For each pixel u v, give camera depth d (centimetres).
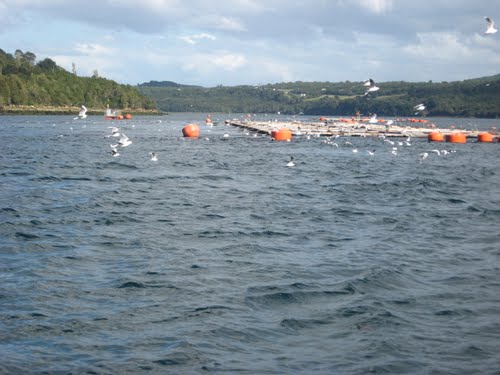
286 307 2111
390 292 2289
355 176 5875
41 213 3647
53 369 1628
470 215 3925
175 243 2995
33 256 2702
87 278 2392
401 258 2781
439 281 2442
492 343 1830
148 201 4181
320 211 3941
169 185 4981
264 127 14025
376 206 4191
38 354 1714
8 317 1969
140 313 2027
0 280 2345
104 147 8644
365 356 1731
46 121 18175
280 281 2392
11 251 2778
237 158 7369
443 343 1825
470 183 5603
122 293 2220
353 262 2694
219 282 2366
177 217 3650
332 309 2092
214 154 7850
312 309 2094
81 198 4206
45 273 2447
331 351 1762
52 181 5062
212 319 1980
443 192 4969
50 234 3119
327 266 2622
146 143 9656
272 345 1800
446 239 3206
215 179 5422
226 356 1720
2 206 3828
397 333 1892
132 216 3634
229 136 11775
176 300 2155
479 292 2306
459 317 2038
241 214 3784
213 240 3075
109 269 2522
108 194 4416
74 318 1975
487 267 2662
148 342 1803
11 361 1664
